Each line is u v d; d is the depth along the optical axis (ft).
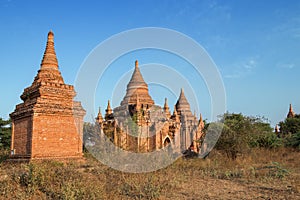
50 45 67.97
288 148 91.86
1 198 28.07
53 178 34.50
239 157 71.82
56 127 57.82
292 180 43.34
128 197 30.99
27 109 57.11
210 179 44.91
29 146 55.06
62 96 60.59
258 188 37.81
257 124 85.71
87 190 29.76
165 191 34.58
